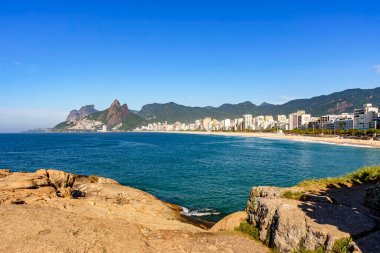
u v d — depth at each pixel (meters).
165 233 16.44
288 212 14.84
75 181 40.56
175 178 53.56
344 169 66.50
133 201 30.17
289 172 61.25
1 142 199.62
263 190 19.98
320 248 12.48
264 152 111.69
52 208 20.06
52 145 165.00
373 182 23.30
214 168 66.88
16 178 30.75
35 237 14.23
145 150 125.62
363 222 13.55
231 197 38.09
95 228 15.93
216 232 17.78
